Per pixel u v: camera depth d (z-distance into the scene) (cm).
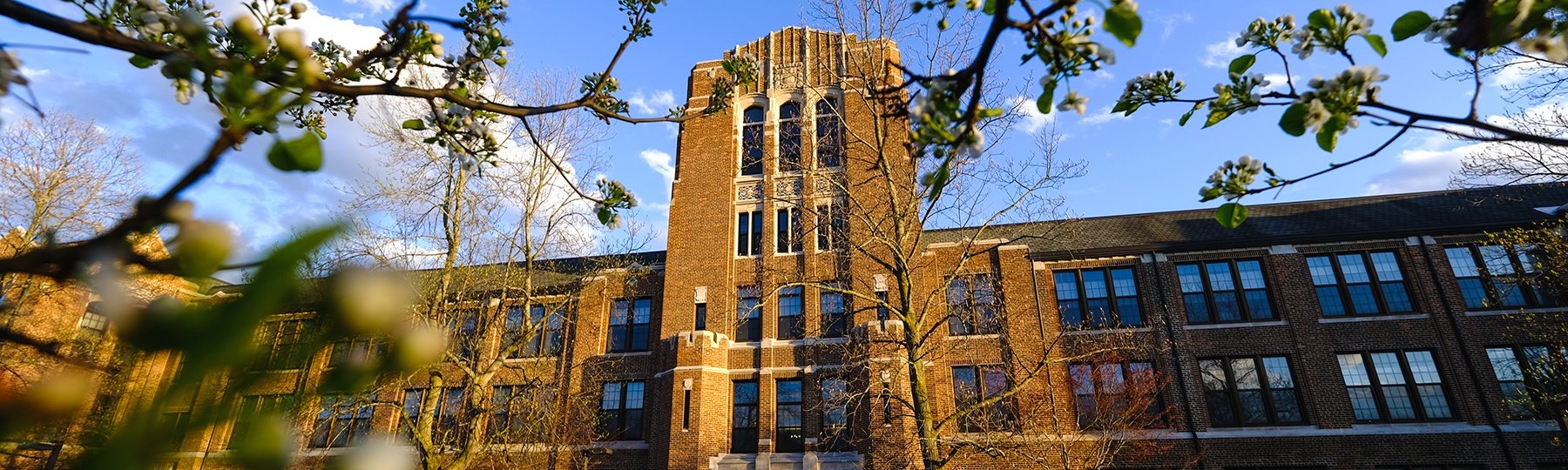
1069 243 2366
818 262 2355
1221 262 2272
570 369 2384
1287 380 2083
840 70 2678
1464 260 2138
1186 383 2092
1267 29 303
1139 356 2144
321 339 75
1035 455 1827
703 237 2516
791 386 2236
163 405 70
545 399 2077
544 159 1909
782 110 2738
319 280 77
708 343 2242
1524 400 1827
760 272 2433
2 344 91
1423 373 2023
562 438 2084
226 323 70
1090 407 2069
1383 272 2178
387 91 232
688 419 2150
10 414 75
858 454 1998
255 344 72
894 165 1967
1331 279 2192
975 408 1463
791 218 2483
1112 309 2256
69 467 71
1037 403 1975
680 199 2608
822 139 2431
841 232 1806
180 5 179
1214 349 2134
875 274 2250
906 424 1975
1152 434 1995
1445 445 1908
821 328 2272
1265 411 2052
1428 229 2155
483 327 1905
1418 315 2077
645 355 2442
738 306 2414
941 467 1388
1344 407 1998
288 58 137
